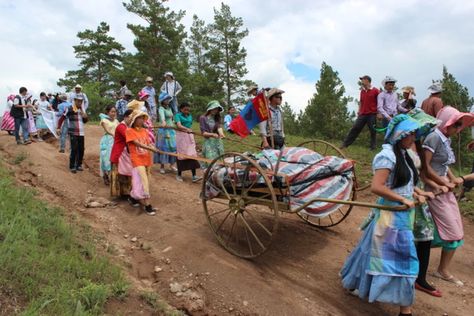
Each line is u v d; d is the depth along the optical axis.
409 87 10.48
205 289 4.96
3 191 5.96
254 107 6.75
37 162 9.43
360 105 11.44
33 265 4.06
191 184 9.18
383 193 4.19
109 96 37.22
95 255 4.96
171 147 9.83
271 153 6.07
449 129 5.13
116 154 7.53
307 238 6.61
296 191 5.45
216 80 33.25
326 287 5.28
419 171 5.13
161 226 6.54
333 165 5.68
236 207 5.89
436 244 5.34
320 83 31.12
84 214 6.93
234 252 5.80
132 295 4.32
